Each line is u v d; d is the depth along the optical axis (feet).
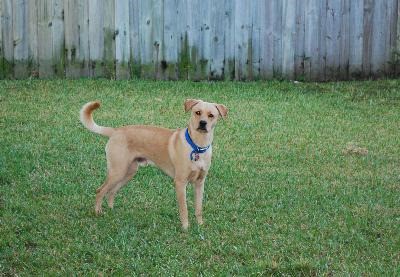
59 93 38.14
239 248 21.17
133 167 23.61
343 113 36.55
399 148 31.45
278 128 33.63
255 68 42.91
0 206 24.00
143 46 41.88
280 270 19.89
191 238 21.88
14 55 41.09
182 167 22.25
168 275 19.58
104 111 35.29
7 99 36.73
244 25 42.34
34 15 40.88
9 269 19.89
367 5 43.16
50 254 20.70
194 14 41.86
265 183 26.81
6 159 28.17
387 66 44.06
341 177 27.71
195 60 42.37
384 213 24.17
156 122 33.83
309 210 24.29
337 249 21.34
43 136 31.17
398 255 21.03
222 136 32.19
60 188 25.62
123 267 20.03
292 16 42.60
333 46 43.32
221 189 26.14
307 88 41.42
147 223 23.07
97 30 41.42
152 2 41.45
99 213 23.61
